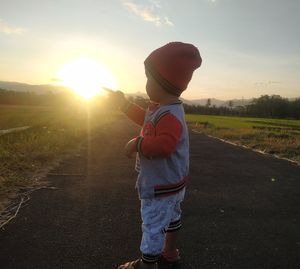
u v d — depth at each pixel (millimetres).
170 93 1051
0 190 1980
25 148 3191
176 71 1030
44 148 3303
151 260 1061
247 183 2516
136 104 1184
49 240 1369
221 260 1275
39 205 1778
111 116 15312
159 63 1031
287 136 6965
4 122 7988
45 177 2395
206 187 2342
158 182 1053
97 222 1576
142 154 1033
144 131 1079
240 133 7375
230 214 1785
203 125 11273
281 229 1604
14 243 1333
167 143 1010
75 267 1174
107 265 1193
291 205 1982
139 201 1916
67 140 4188
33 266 1170
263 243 1440
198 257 1289
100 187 2193
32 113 13969
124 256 1261
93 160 3182
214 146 5031
